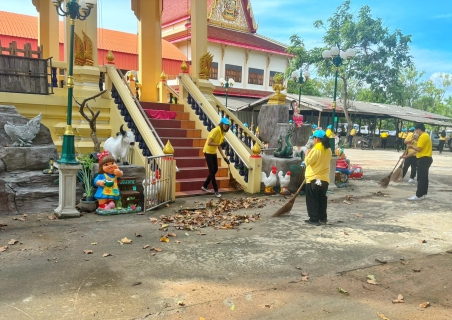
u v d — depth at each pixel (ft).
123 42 81.35
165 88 41.29
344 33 90.58
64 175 20.12
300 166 29.63
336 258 15.38
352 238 18.16
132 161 28.17
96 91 30.35
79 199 22.29
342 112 99.30
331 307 11.27
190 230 18.78
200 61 38.17
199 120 35.29
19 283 12.22
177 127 34.58
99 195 21.48
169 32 101.96
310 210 20.63
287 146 30.07
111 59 32.35
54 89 29.14
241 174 30.58
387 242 17.70
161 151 25.29
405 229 20.03
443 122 121.60
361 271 14.14
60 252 15.08
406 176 44.57
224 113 36.55
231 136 31.55
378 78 95.81
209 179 27.66
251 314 10.69
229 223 19.94
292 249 16.31
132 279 12.76
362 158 70.54
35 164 22.44
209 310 10.83
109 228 18.61
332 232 19.11
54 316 10.23
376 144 108.37
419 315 10.94
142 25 42.01
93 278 12.75
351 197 28.96
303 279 13.15
